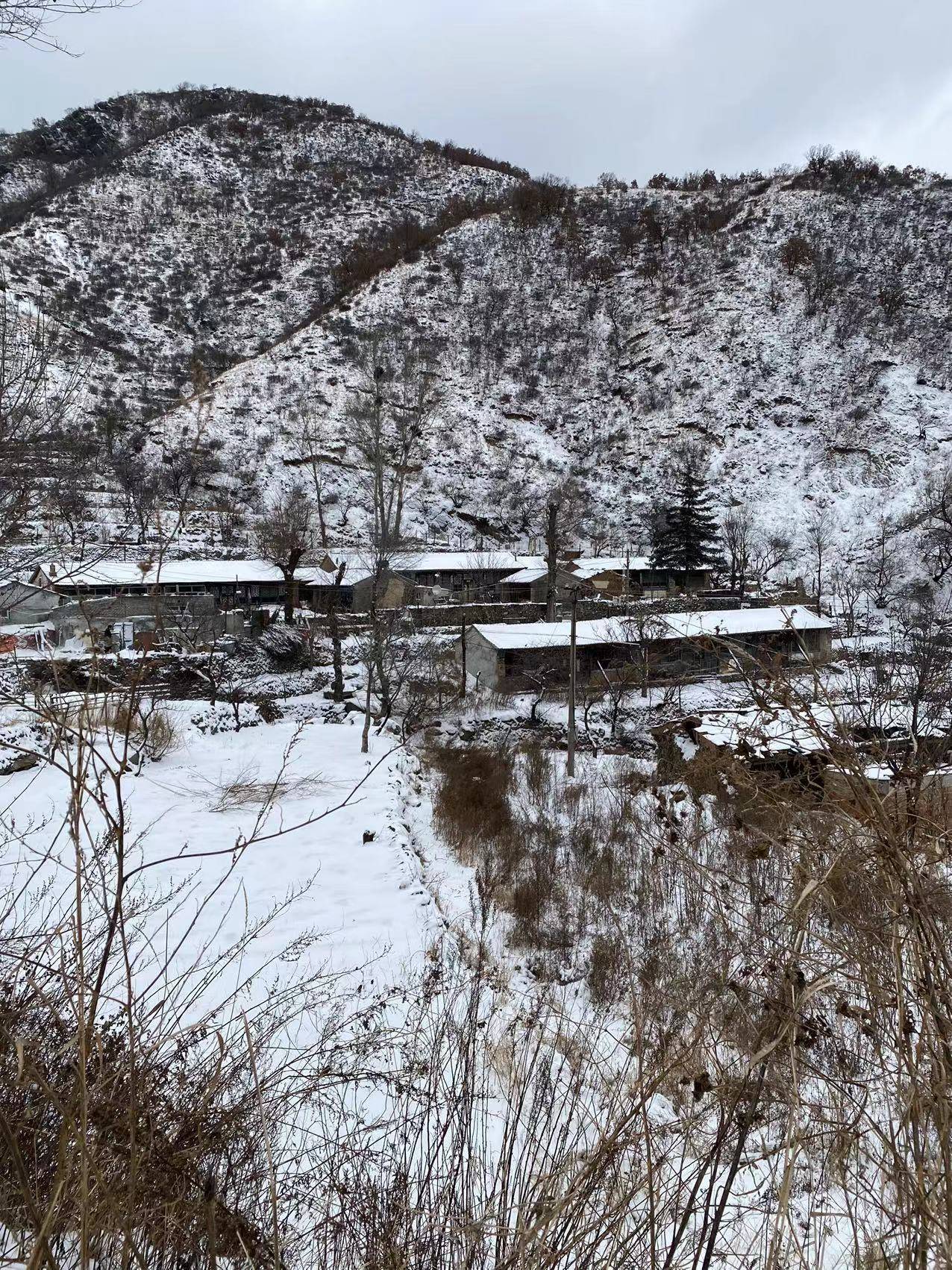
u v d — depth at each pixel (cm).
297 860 1077
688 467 6706
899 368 8119
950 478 6247
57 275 5994
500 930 1017
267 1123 213
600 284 10544
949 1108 139
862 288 9188
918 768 177
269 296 10175
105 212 10756
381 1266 192
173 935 754
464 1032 358
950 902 154
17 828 994
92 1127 151
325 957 749
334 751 1861
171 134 14262
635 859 1270
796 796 187
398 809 1420
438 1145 242
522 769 2156
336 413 7219
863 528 6316
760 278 9581
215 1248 142
